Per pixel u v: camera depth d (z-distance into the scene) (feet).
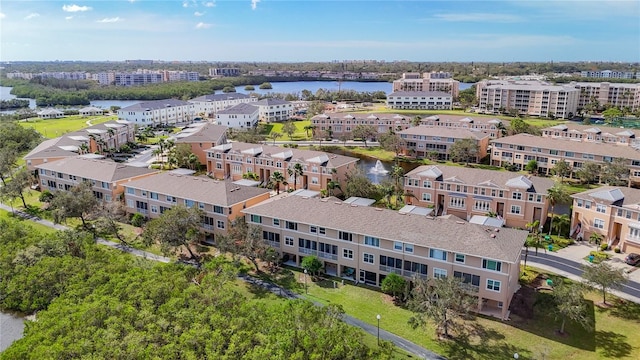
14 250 241.76
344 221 231.91
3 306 217.97
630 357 170.19
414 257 212.23
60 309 183.21
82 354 153.89
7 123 618.03
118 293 190.80
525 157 438.81
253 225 246.06
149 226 253.44
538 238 277.44
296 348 154.51
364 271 228.22
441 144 495.41
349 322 194.90
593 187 380.99
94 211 298.15
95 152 499.51
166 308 176.96
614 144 426.51
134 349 152.97
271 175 388.98
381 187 347.15
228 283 227.81
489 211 310.04
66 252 241.35
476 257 197.16
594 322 193.16
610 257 253.44
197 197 279.28
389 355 157.07
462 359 171.32
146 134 617.21
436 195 326.03
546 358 170.91
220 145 445.37
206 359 152.76
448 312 181.98
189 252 262.26
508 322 193.57
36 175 395.34
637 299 209.97
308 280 232.12
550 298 209.67
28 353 159.74
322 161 375.45
